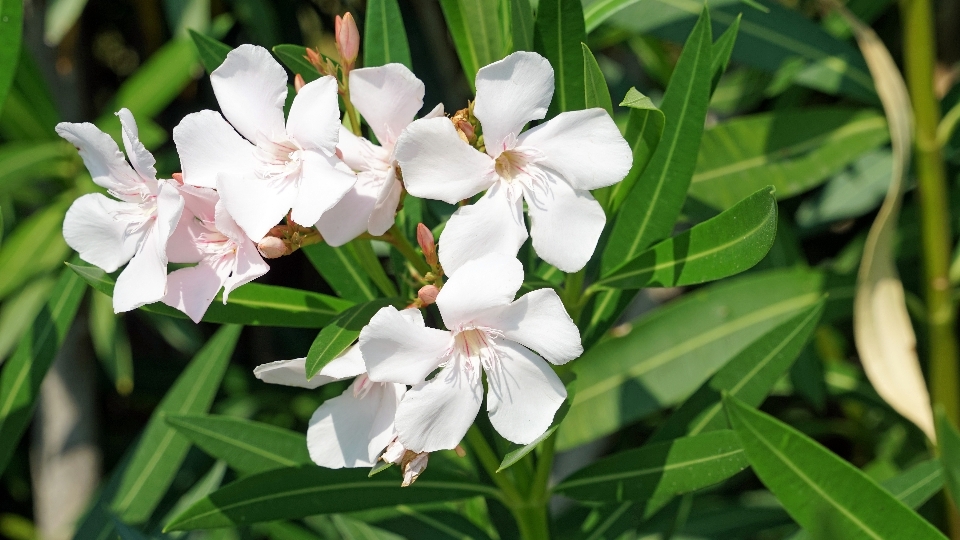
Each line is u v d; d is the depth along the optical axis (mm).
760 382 582
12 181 697
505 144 530
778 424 534
